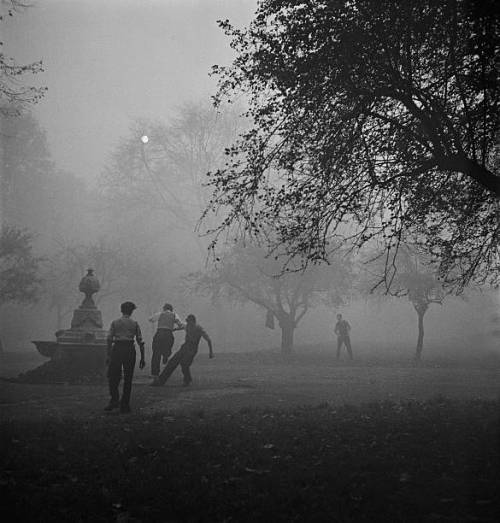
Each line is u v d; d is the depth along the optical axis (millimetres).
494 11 7859
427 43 9211
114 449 6836
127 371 10922
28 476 5633
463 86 9023
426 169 9281
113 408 10969
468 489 4996
